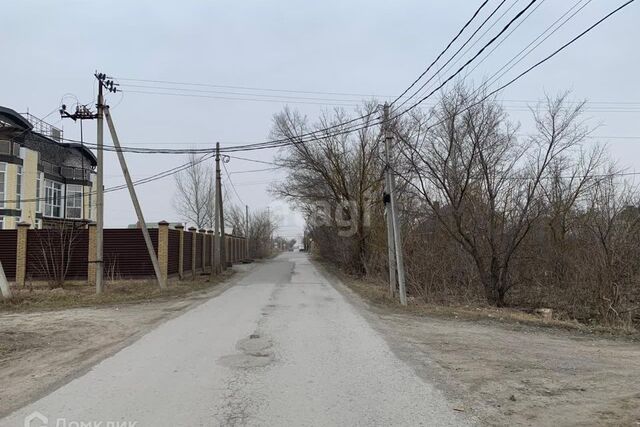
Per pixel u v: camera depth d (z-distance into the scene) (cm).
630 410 526
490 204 1591
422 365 726
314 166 3034
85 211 4328
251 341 895
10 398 568
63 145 4062
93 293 1738
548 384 631
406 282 1833
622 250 1418
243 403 540
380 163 2688
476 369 708
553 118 2248
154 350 822
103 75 1788
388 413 511
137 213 1881
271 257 7662
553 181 1877
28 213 3403
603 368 725
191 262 2664
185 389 593
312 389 595
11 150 3259
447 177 1622
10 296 1521
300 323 1111
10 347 870
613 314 1319
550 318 1322
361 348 843
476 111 1591
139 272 2142
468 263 1780
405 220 2039
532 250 1834
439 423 483
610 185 1773
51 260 2067
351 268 3016
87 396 566
